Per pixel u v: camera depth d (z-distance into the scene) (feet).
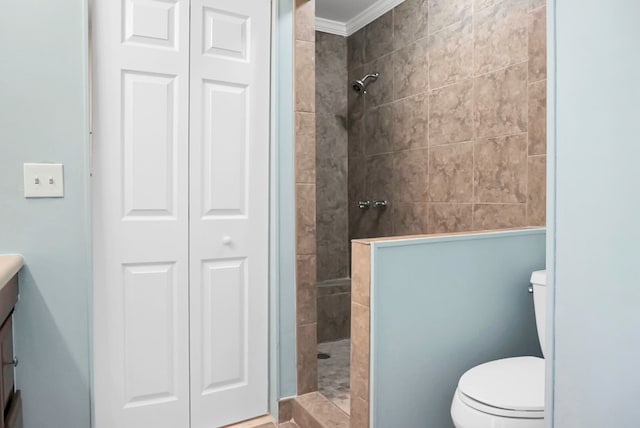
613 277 2.72
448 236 5.33
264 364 6.93
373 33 10.69
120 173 5.70
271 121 6.86
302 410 6.57
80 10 4.94
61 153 4.90
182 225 6.14
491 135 7.48
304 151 6.97
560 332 3.05
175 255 6.10
